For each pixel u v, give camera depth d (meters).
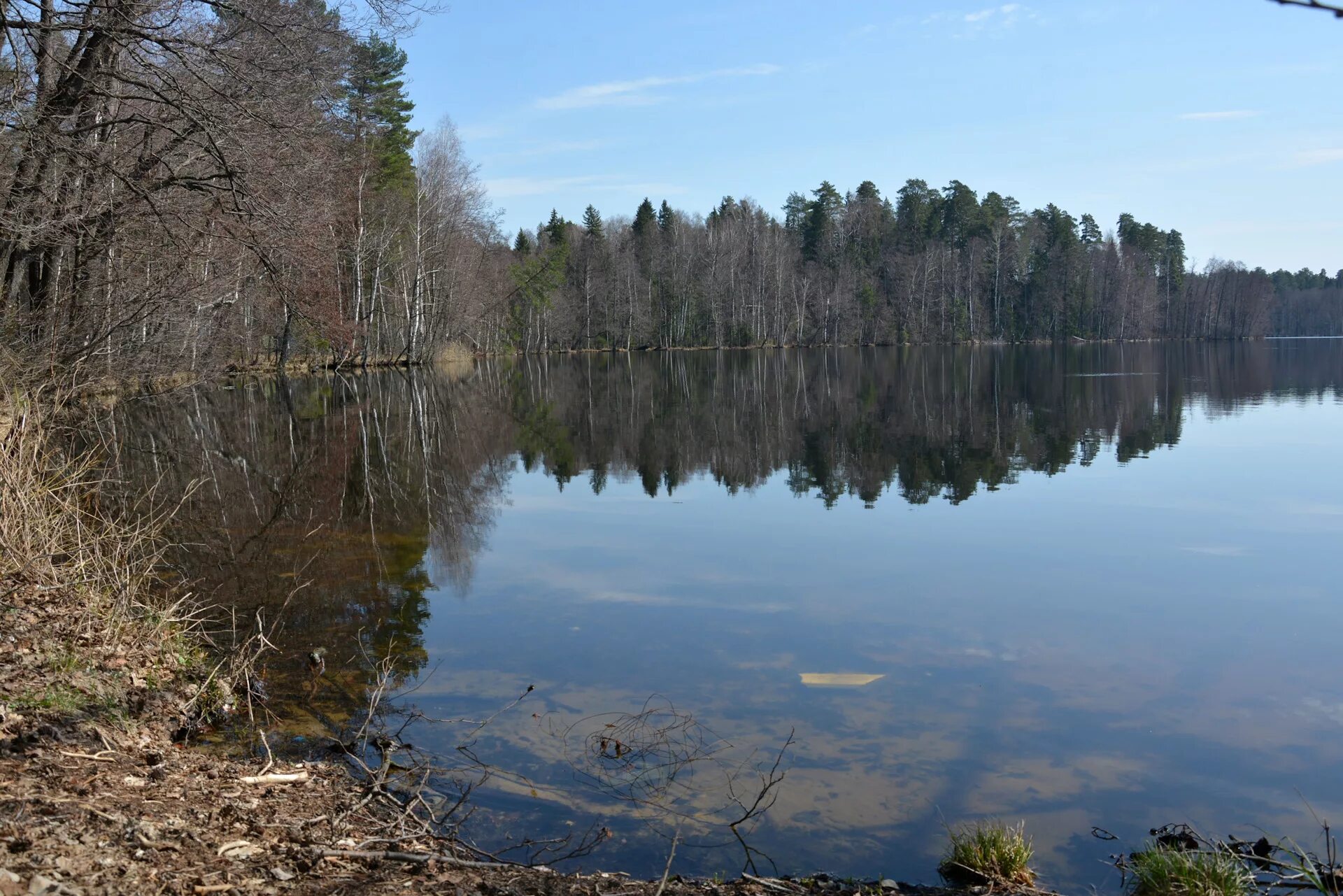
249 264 14.73
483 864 3.67
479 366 46.75
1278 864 3.81
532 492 13.11
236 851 3.36
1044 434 18.50
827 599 7.93
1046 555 9.36
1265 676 6.15
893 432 19.22
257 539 9.82
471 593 8.05
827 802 4.53
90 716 4.57
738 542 10.04
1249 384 30.34
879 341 70.81
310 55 11.41
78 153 10.10
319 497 12.22
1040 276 74.12
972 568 8.88
